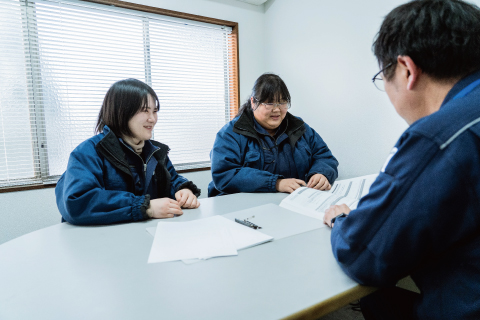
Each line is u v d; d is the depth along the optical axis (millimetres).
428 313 475
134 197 981
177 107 2701
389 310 688
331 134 2408
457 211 415
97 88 2318
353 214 533
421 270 498
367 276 507
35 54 2070
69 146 2234
